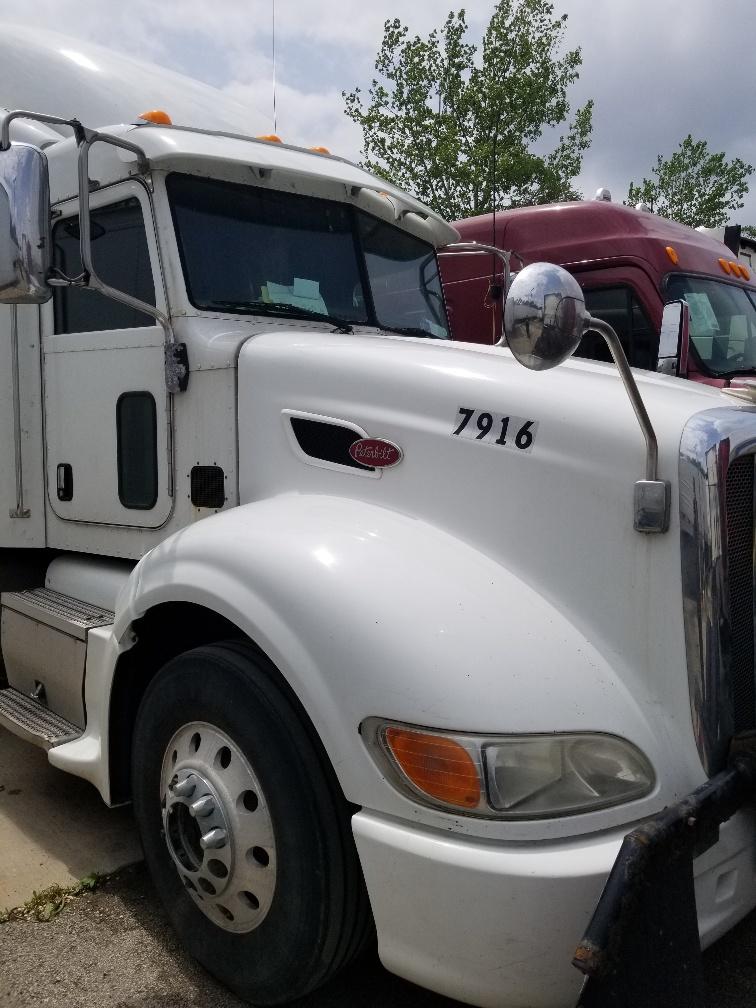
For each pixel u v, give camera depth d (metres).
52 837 3.38
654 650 2.13
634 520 2.14
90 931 2.80
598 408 2.28
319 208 3.73
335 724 2.10
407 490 2.55
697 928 1.91
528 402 2.38
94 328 3.61
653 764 2.04
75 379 3.65
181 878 2.58
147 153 3.20
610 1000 1.74
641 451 2.16
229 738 2.39
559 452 2.29
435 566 2.25
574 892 1.85
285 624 2.22
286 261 3.55
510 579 2.29
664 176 20.36
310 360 2.85
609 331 2.00
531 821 1.92
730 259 8.07
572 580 2.24
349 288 3.76
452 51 14.63
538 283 1.89
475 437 2.44
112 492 3.52
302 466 2.83
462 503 2.44
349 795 2.10
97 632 3.18
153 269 3.28
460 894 1.92
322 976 2.29
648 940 1.80
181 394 3.20
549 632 2.15
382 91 15.60
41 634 3.55
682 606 2.09
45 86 4.04
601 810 1.96
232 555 2.42
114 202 3.45
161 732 2.62
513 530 2.34
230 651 2.47
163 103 4.09
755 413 2.33
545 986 1.90
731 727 2.13
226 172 3.39
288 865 2.23
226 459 3.05
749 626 2.26
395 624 2.08
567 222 7.56
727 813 2.02
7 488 3.95
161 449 3.29
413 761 1.99
